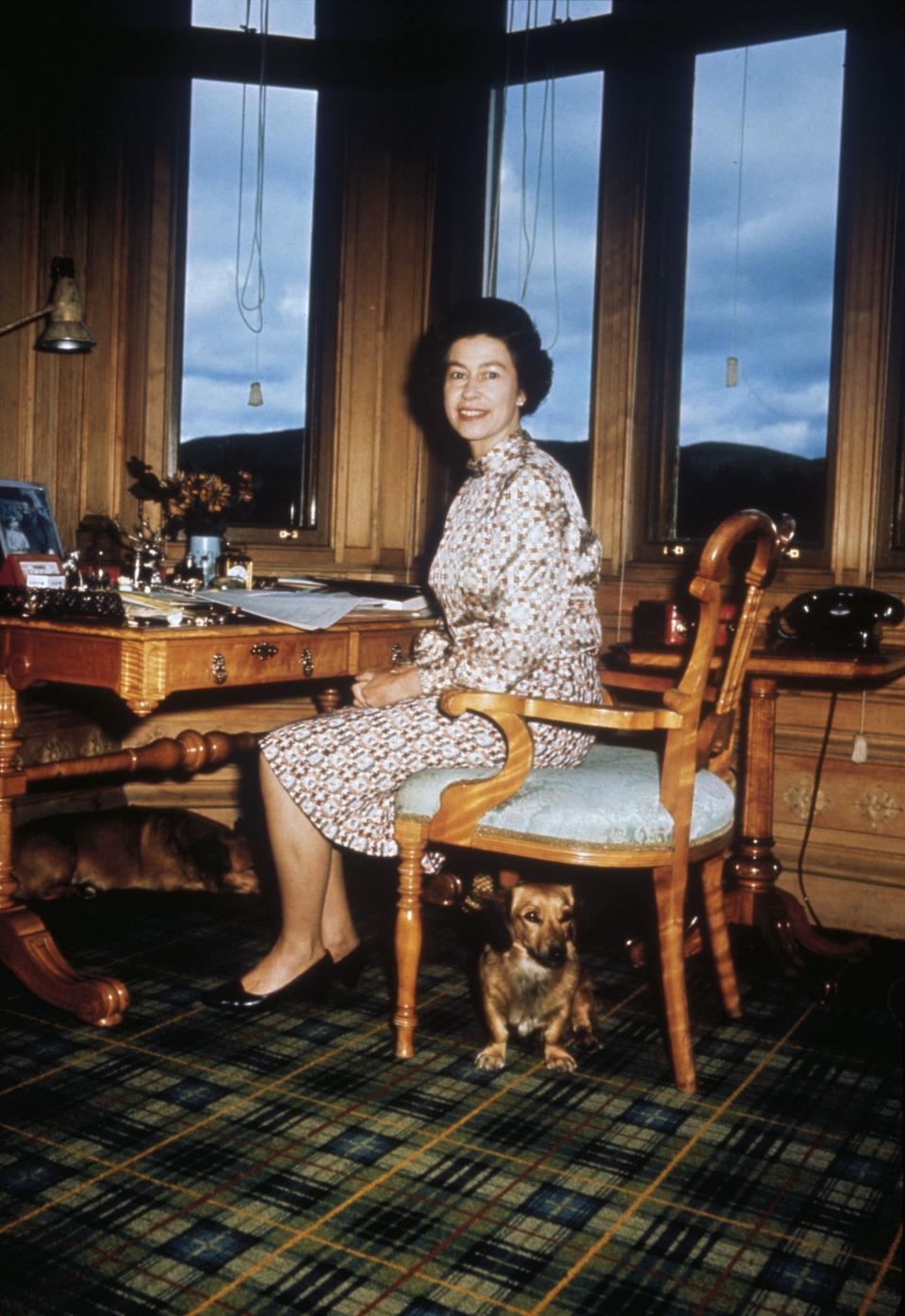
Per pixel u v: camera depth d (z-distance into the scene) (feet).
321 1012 9.09
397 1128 7.21
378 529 13.60
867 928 11.79
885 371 11.49
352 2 13.00
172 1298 5.45
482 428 8.75
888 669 9.49
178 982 9.64
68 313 11.38
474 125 12.93
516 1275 5.72
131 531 13.05
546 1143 7.10
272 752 8.46
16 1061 7.99
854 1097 7.89
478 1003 9.45
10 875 9.32
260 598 9.19
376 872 13.28
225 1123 7.20
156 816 12.28
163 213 12.97
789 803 12.14
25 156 12.31
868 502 11.59
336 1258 5.82
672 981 7.93
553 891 8.22
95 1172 6.55
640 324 12.51
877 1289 5.70
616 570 12.73
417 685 8.60
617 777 8.26
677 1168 6.84
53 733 12.72
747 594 8.72
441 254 13.04
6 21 11.91
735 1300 5.58
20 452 12.47
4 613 8.63
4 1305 5.36
